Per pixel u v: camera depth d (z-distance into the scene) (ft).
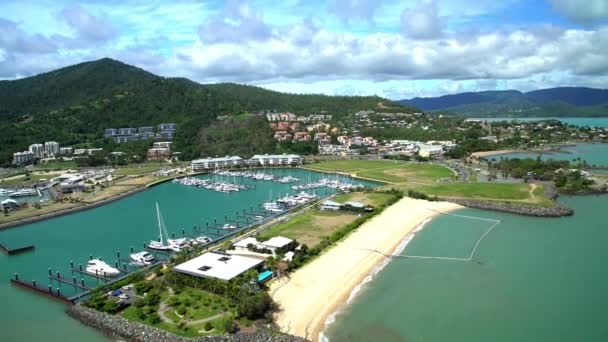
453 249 425.69
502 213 570.87
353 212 565.94
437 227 504.43
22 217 599.98
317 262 381.81
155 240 489.26
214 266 344.28
